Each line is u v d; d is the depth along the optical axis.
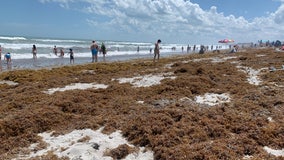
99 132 11.16
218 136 10.05
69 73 25.58
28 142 10.39
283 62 27.27
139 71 25.30
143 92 16.66
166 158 8.59
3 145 10.10
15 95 16.66
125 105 14.02
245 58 32.72
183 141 9.66
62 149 9.62
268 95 15.09
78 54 58.22
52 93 17.19
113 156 9.05
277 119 11.43
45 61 41.94
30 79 22.52
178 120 11.59
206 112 12.05
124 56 59.09
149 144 9.71
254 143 9.20
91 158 8.81
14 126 11.23
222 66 25.47
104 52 40.34
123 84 19.31
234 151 8.73
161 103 13.90
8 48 59.81
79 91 16.91
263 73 22.09
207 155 8.38
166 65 29.80
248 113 12.20
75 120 12.44
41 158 8.91
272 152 8.88
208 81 18.56
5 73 25.48
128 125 11.17
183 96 15.37
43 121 11.84
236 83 18.42
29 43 85.19
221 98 15.22
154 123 10.86
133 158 9.00
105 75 23.66
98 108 13.79
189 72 22.44
